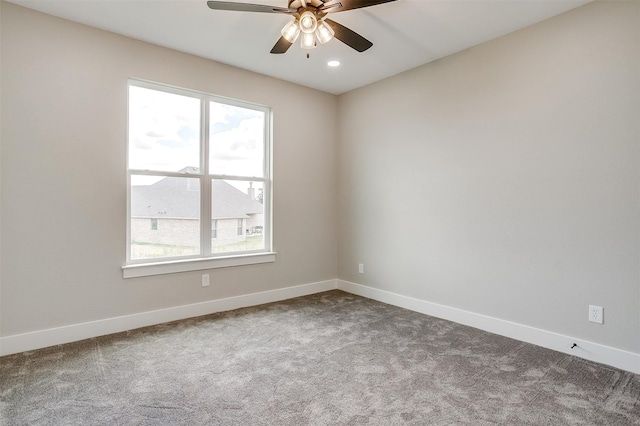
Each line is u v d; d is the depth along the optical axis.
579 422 1.73
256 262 3.77
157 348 2.59
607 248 2.37
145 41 3.02
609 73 2.34
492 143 2.96
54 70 2.62
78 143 2.73
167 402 1.89
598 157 2.40
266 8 2.08
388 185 3.87
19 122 2.49
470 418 1.76
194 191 3.40
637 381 2.13
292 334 2.90
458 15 2.57
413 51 3.19
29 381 2.09
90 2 2.44
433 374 2.22
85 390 2.00
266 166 3.94
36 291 2.57
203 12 2.56
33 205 2.55
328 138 4.41
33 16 2.54
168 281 3.19
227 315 3.38
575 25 2.48
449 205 3.29
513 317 2.85
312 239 4.28
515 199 2.83
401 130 3.72
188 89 3.28
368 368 2.30
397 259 3.79
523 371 2.27
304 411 1.82
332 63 3.47
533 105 2.71
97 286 2.82
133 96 3.08
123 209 2.94
